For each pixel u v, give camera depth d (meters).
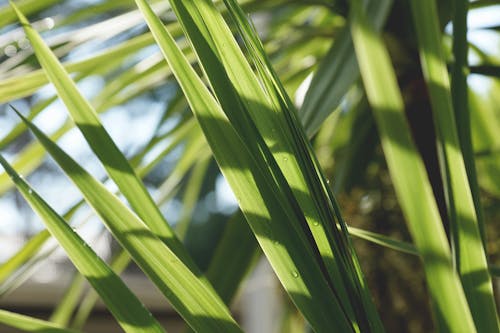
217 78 1.14
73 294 2.43
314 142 2.77
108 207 1.12
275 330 2.81
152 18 1.12
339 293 1.11
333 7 2.19
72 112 1.16
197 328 1.10
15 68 2.16
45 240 1.87
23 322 1.17
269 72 1.14
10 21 2.21
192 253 8.43
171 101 2.51
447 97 1.02
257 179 1.11
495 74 2.00
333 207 1.13
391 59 2.13
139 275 6.06
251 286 4.64
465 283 1.06
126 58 2.32
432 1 1.01
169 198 2.55
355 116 2.49
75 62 1.89
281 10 2.67
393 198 2.38
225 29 1.13
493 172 2.73
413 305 2.26
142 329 1.11
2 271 1.85
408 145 0.93
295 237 1.11
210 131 1.12
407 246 1.32
